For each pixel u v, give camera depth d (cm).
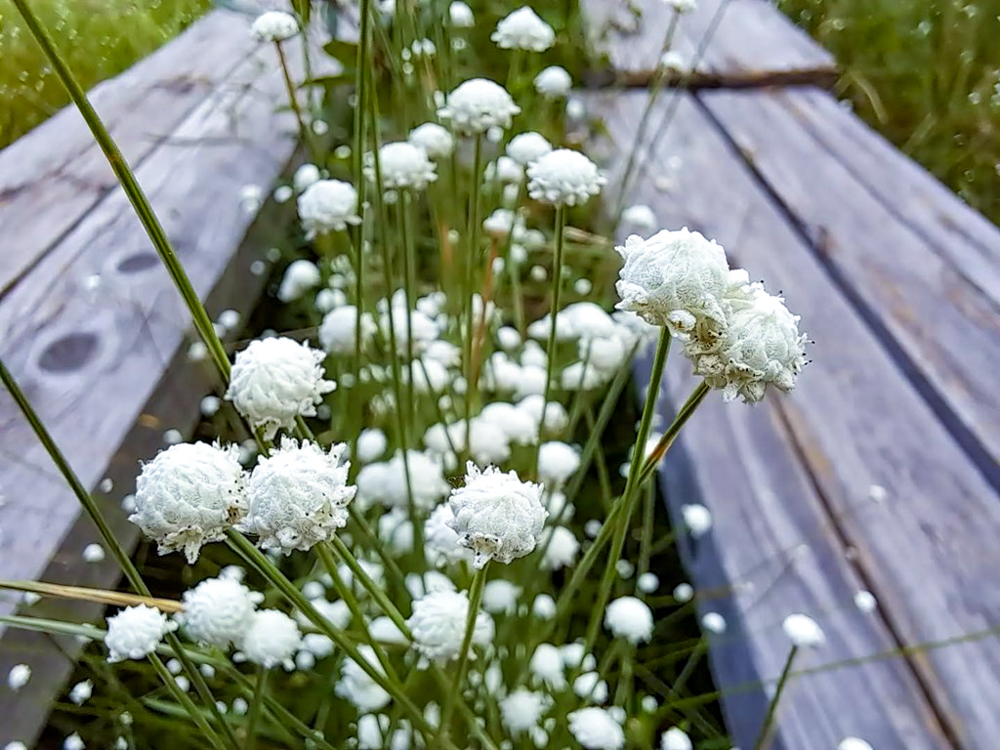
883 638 15
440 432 18
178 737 19
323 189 15
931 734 14
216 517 9
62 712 19
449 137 19
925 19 45
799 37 37
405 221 18
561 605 16
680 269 8
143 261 22
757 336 8
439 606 12
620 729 15
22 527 15
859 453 19
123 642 11
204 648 14
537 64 34
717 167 29
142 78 31
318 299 25
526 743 16
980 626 15
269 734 17
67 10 35
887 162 29
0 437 17
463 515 9
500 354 22
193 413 22
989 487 18
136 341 20
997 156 37
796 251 24
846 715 14
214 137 27
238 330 25
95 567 17
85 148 26
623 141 31
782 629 16
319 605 17
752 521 18
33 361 19
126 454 18
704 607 18
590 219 32
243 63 32
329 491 9
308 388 10
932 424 19
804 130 31
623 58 35
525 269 33
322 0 26
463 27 33
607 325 17
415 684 16
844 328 22
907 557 16
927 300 22
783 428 19
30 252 22
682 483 20
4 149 26
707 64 34
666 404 22
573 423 20
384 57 26
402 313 19
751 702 16
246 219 25
